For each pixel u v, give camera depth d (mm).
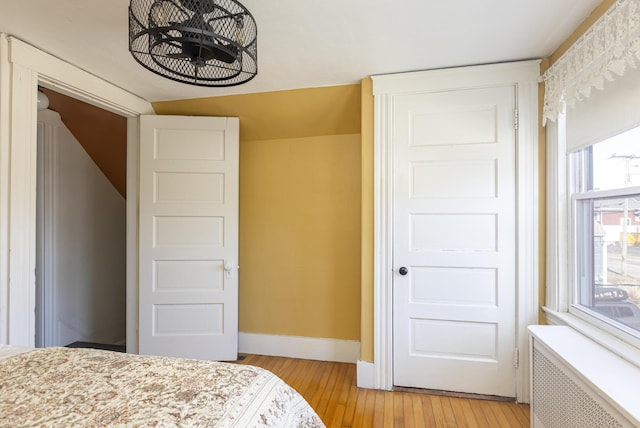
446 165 2230
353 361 2752
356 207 2789
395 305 2289
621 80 1423
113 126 3031
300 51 1976
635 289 1434
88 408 863
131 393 942
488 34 1804
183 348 2689
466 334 2189
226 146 2725
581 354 1415
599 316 1675
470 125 2193
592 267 1774
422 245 2260
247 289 2979
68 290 3016
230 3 1477
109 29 1724
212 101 2686
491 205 2158
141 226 2670
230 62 1442
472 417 1952
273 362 2760
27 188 1857
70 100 2717
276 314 2928
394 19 1657
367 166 2346
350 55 2035
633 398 1078
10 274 1779
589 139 1659
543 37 1836
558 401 1459
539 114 2088
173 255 2691
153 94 2604
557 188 1971
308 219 2883
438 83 2221
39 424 795
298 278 2895
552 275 1999
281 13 1594
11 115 1782
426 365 2244
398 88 2275
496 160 2156
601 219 1688
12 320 1784
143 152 2666
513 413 1988
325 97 2541
